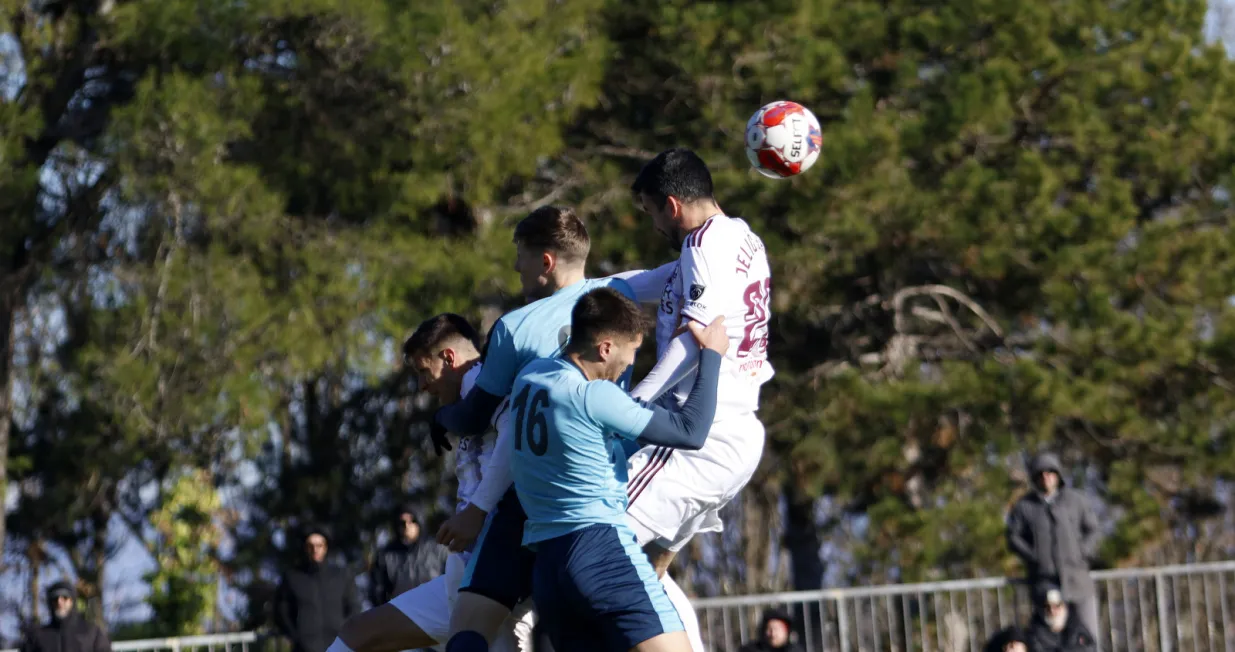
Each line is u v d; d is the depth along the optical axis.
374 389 73.38
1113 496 64.12
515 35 52.16
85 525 69.44
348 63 51.12
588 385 16.77
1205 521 72.88
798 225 56.75
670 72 61.47
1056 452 67.50
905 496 64.50
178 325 50.16
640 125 64.56
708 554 79.25
